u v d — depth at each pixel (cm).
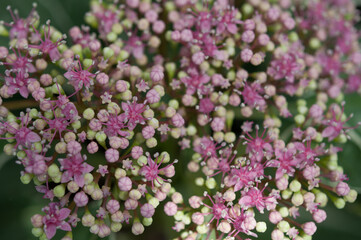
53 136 19
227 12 21
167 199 20
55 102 19
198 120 20
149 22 21
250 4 21
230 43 21
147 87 19
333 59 22
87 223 18
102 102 19
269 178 19
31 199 19
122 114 19
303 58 22
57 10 21
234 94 20
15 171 19
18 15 20
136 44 21
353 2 23
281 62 21
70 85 20
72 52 20
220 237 19
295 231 19
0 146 19
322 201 19
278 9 21
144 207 18
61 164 18
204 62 20
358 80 22
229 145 20
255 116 21
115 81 20
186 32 20
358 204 21
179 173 20
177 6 21
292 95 21
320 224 21
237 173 19
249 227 19
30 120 19
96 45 20
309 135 20
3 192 19
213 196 19
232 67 21
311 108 20
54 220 18
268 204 19
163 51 21
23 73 19
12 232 19
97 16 21
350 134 21
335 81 22
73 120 19
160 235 20
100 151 20
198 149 20
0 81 19
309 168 19
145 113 19
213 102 20
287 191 19
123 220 19
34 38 19
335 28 23
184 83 20
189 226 19
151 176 19
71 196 19
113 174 19
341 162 21
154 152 20
